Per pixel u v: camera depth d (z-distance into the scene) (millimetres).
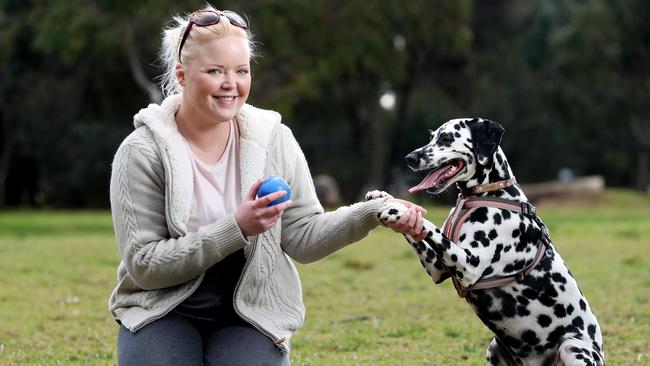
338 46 25500
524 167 42625
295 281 4961
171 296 4703
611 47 43844
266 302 4824
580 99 44594
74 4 24609
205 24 4707
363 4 24844
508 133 42469
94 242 16094
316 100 39562
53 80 38000
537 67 47656
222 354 4625
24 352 7355
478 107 42719
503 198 5262
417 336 7949
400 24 27234
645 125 45688
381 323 8469
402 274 11672
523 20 43062
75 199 39500
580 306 5234
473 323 8422
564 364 5055
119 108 37969
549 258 5246
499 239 5180
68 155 37719
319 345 7586
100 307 9398
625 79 44969
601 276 11344
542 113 43906
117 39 26625
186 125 4867
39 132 38094
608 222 20672
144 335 4598
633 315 8688
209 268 4773
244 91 4785
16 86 37938
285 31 24641
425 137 42656
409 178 41719
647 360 6914
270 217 4508
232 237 4508
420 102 42969
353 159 42875
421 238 4883
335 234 4883
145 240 4691
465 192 5355
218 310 4820
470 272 5105
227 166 4910
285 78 26969
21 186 43094
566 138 44562
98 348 7500
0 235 18422
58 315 8883
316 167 42719
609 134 45844
